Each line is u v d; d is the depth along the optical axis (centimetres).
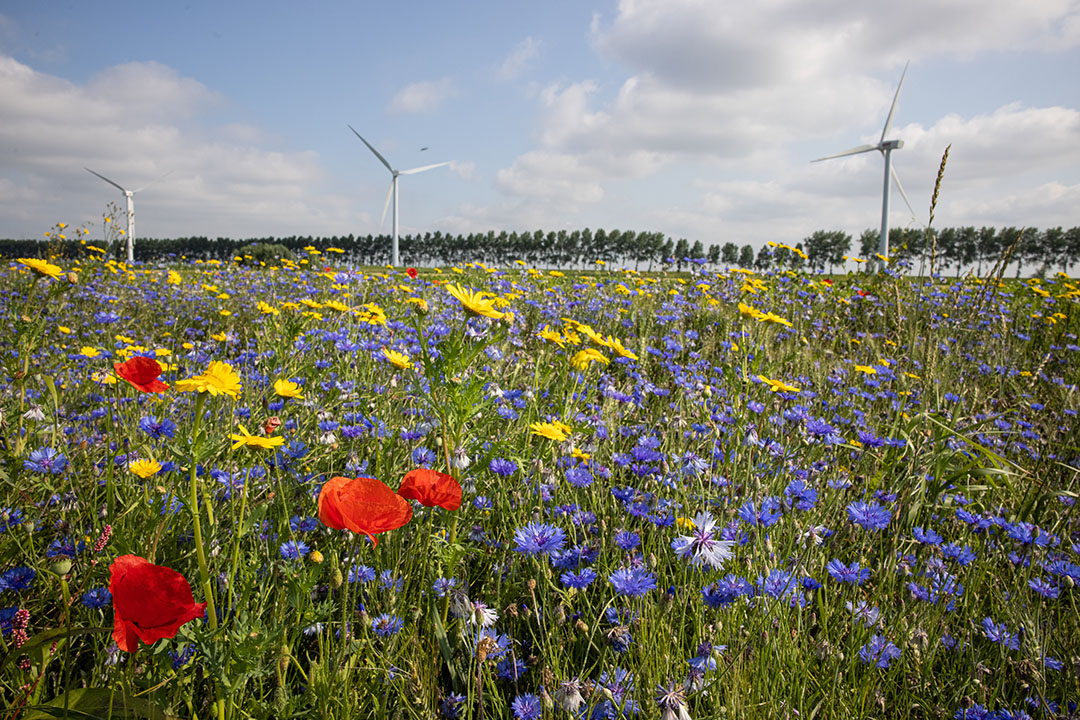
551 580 251
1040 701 210
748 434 309
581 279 1091
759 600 210
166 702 160
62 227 1264
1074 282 1210
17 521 235
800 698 185
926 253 417
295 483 282
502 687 207
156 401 350
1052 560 286
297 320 479
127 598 111
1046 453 361
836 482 320
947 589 262
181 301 988
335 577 165
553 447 315
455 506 183
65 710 139
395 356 354
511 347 549
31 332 347
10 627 189
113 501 225
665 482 303
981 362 698
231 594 157
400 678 177
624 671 188
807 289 1111
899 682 219
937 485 337
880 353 747
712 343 650
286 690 158
